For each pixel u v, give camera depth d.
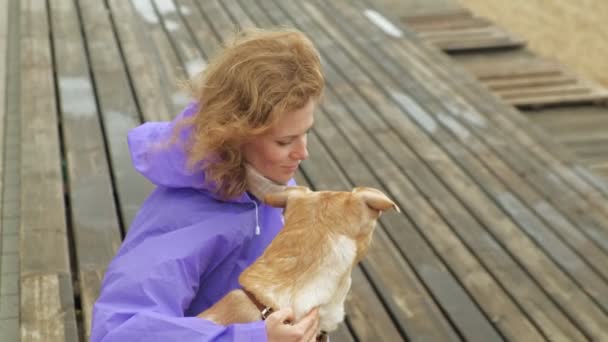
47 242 4.16
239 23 7.98
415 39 8.30
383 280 4.32
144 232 2.08
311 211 2.04
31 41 6.94
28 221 4.35
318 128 6.09
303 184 5.25
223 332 1.84
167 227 2.06
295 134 1.96
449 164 5.79
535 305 4.33
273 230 2.20
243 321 1.93
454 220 5.07
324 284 1.96
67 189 4.96
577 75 8.96
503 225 5.10
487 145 6.17
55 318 3.59
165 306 1.90
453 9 10.62
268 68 1.88
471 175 5.68
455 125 6.44
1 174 5.06
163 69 6.59
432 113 6.61
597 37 10.66
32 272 3.91
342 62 7.48
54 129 5.43
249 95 1.88
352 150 5.81
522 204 5.39
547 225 5.18
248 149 2.03
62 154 5.36
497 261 4.69
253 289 1.96
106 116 5.66
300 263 1.98
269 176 2.07
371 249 4.59
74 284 4.03
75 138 5.30
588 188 5.71
